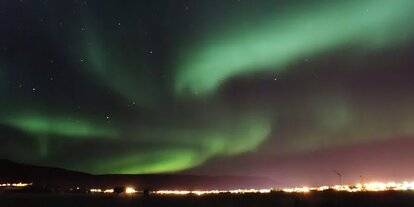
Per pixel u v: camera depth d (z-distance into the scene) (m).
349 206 54.88
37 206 56.00
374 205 54.50
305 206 56.34
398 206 52.91
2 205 56.31
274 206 56.28
